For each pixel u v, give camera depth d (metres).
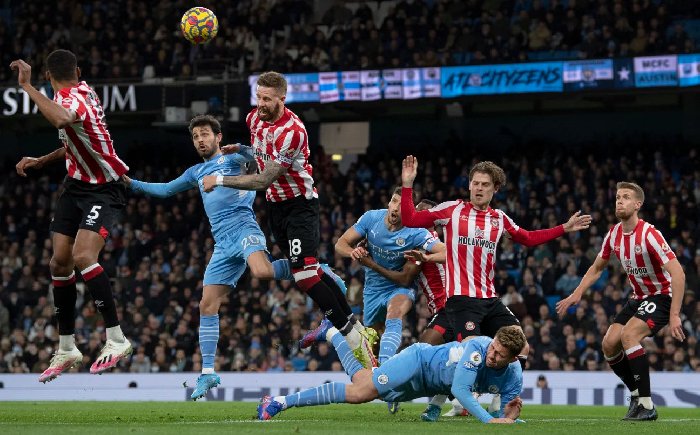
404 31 40.94
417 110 43.22
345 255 17.50
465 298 15.30
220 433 10.84
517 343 12.68
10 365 33.53
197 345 32.75
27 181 44.34
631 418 15.72
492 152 42.44
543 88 35.94
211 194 16.66
